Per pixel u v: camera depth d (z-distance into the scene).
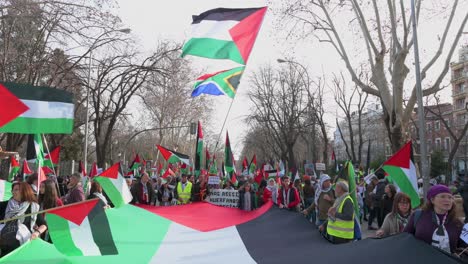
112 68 28.66
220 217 9.51
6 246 5.62
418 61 14.25
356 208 7.86
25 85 5.86
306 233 7.33
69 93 6.11
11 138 24.23
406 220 6.21
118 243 7.00
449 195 4.66
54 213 4.89
